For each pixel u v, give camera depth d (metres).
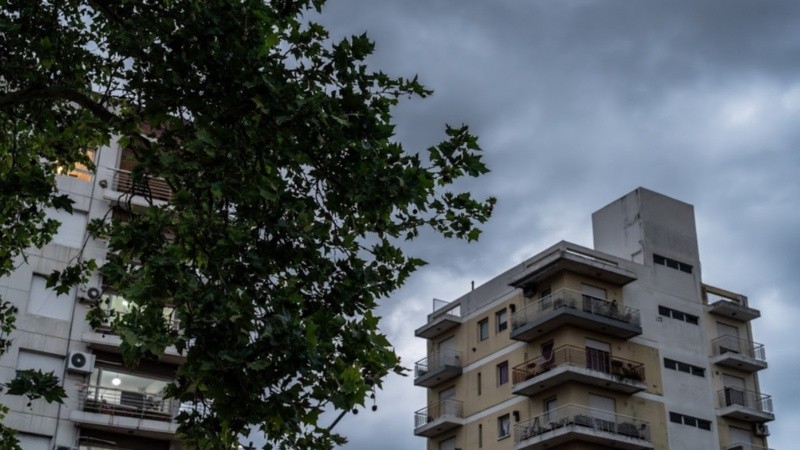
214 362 10.13
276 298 10.65
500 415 49.00
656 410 47.66
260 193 11.39
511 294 51.12
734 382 51.31
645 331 49.19
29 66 15.13
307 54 13.42
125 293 10.34
